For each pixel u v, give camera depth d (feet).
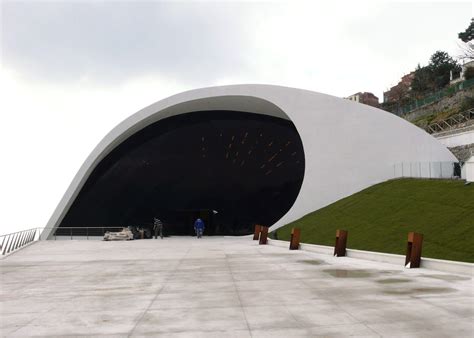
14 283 31.53
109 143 90.89
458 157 108.37
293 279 30.30
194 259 46.26
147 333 16.98
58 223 93.91
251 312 20.21
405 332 16.20
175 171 99.40
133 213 97.60
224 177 99.14
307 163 87.15
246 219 96.78
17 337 16.90
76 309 21.81
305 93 89.04
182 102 89.97
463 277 29.71
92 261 46.83
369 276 31.01
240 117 100.73
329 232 63.00
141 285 29.17
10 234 60.59
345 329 16.85
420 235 35.73
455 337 15.46
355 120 87.92
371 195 74.90
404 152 87.20
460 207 47.67
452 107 154.71
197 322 18.57
